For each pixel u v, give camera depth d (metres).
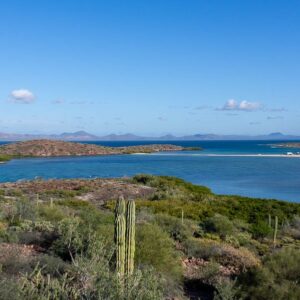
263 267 11.36
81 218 18.03
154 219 21.89
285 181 64.38
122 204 10.12
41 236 14.73
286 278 11.12
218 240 20.84
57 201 33.72
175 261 13.44
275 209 33.19
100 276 6.80
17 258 10.71
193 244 17.47
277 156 141.25
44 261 10.87
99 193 42.91
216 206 34.22
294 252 11.99
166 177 53.25
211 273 13.19
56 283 6.71
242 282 11.39
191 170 84.75
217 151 192.25
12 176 72.94
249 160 118.75
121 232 10.02
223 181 64.88
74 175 74.44
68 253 12.60
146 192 44.59
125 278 7.07
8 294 6.21
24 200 21.62
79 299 6.72
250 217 30.78
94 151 161.50
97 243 11.42
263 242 22.08
